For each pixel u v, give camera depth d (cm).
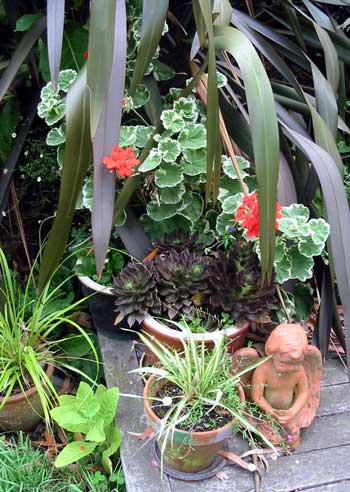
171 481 134
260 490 132
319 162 139
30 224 209
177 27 185
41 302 166
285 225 141
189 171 156
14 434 163
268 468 136
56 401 168
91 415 139
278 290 154
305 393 139
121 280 149
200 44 137
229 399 129
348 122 214
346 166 211
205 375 127
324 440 144
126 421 147
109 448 143
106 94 118
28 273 203
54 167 191
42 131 193
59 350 178
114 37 123
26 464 147
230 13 146
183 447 127
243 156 170
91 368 177
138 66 135
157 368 135
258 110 124
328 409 152
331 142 148
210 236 168
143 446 139
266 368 137
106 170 128
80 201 164
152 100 166
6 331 154
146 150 151
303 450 141
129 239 162
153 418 128
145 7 131
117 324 165
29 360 152
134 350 166
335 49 179
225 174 161
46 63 173
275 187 124
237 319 146
